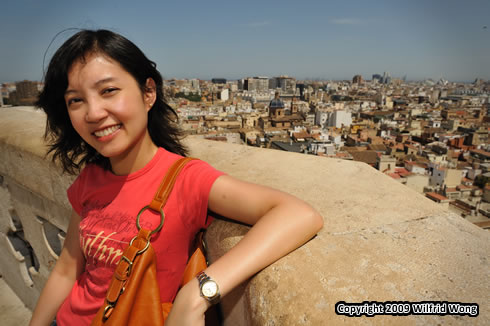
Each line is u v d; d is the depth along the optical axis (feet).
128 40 3.46
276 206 3.13
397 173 148.56
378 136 244.63
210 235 3.95
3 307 10.90
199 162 3.76
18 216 9.94
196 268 3.63
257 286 2.88
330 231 3.72
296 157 7.01
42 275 9.94
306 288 2.70
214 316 3.66
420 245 3.40
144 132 3.79
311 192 5.06
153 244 3.46
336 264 3.01
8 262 11.14
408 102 481.05
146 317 3.17
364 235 3.62
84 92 3.29
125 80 3.37
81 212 4.13
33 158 7.79
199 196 3.51
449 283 2.76
